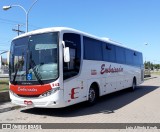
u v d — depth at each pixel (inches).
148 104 507.2
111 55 593.6
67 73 394.0
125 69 700.0
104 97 630.5
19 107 473.4
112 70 594.6
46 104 378.3
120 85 656.4
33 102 386.9
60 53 381.1
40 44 395.5
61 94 378.0
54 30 390.3
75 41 426.9
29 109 458.3
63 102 381.7
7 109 446.9
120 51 663.1
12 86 415.5
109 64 574.9
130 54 756.0
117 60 634.2
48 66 382.0
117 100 571.8
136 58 823.7
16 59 418.3
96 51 507.5
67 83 392.5
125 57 705.0
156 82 1282.0
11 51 431.5
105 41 561.0
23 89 397.4
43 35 396.5
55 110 444.5
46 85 377.1
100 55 526.0
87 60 462.9
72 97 405.4
